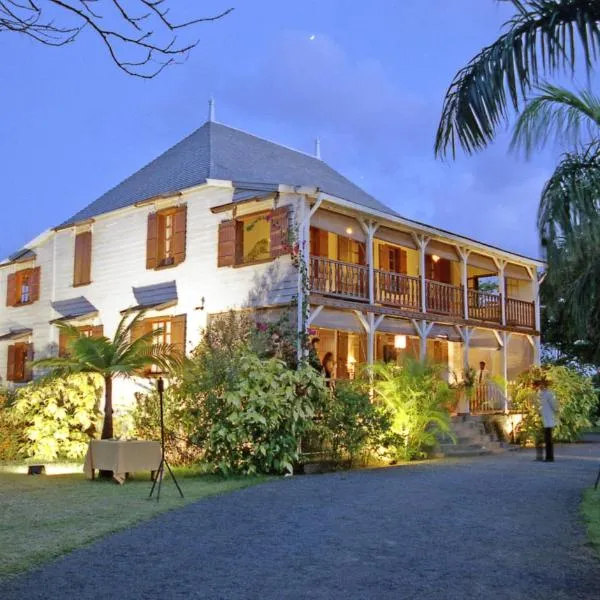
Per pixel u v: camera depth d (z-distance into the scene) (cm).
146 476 1277
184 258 1781
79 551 670
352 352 2069
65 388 1656
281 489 1068
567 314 821
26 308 2250
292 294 1523
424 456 1584
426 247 1923
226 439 1250
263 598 522
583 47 627
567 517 815
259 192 1614
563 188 681
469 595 521
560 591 528
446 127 688
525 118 720
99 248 2025
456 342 2220
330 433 1353
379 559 630
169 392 1411
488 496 976
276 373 1322
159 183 1992
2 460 1603
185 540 714
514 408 2117
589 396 2170
